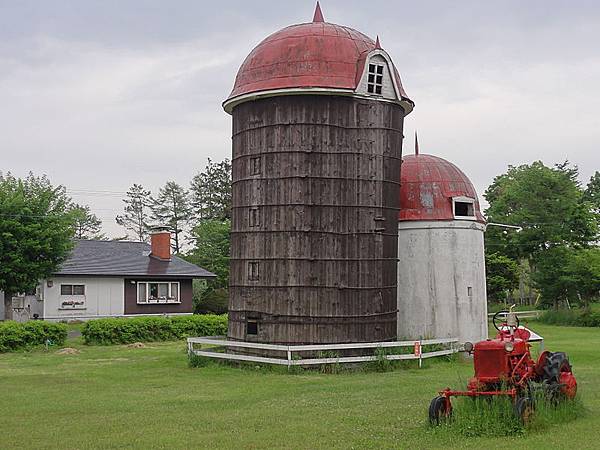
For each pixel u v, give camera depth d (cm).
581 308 6144
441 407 1426
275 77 2756
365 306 2733
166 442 1368
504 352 1433
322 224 2706
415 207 3197
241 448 1306
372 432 1422
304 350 2619
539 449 1222
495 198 8675
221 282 6744
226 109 2975
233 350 2864
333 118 2731
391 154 2833
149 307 5603
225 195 9975
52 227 4797
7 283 4709
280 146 2744
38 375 2492
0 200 4719
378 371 2566
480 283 3244
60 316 5266
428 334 3134
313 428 1477
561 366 1574
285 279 2716
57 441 1393
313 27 2872
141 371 2609
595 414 1552
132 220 12144
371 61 2778
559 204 6719
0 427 1546
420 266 3167
